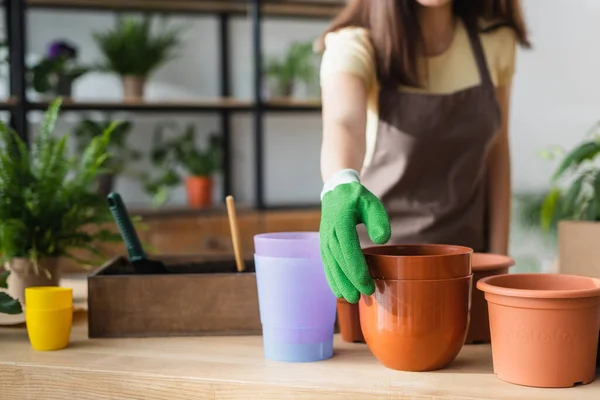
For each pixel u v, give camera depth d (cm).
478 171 147
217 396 90
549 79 365
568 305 85
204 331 116
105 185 349
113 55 349
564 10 357
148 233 337
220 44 404
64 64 335
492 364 97
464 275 93
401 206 146
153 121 397
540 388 87
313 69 378
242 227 352
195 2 372
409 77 136
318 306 98
